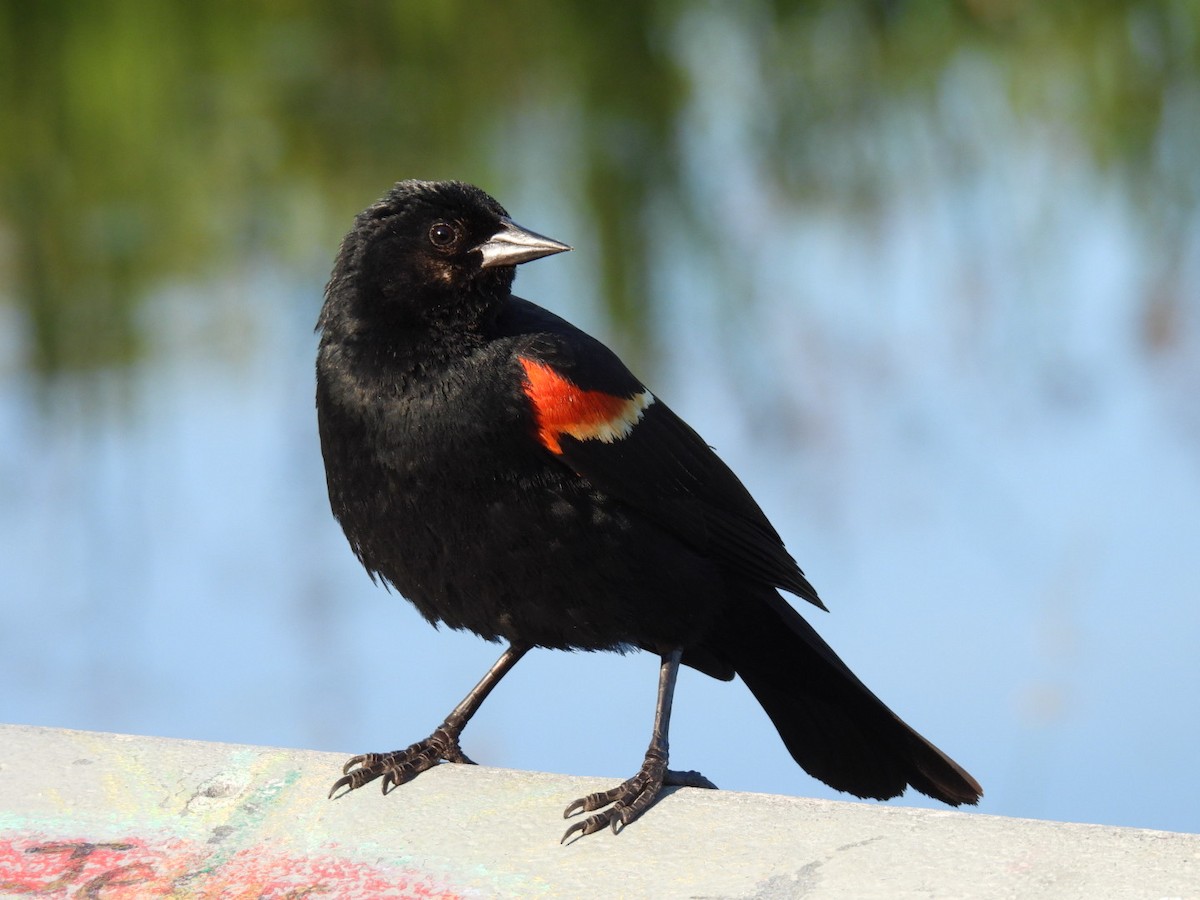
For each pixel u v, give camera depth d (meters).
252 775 5.22
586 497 6.07
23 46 11.89
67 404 12.28
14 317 12.44
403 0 11.91
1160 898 4.07
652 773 5.34
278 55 12.09
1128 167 12.61
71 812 5.00
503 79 12.12
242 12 12.02
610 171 12.08
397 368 6.05
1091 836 4.38
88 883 4.67
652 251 12.13
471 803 5.04
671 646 6.35
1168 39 12.52
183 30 12.02
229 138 12.19
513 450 5.95
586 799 4.94
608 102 12.09
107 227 12.37
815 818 4.65
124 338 12.41
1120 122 12.58
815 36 12.45
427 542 6.09
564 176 12.14
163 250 12.39
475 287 6.16
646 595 6.20
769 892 4.34
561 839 4.78
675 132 12.12
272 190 12.22
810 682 6.71
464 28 12.02
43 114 12.04
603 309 12.12
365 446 6.07
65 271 12.35
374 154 12.15
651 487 6.20
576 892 4.48
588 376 6.16
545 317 6.51
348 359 6.17
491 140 12.16
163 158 12.20
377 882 4.62
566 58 12.11
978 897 4.17
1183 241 12.42
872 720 6.54
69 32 11.97
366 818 4.96
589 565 6.10
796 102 12.49
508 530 6.00
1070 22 12.59
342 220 12.23
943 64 12.67
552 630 6.22
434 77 12.06
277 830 4.93
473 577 6.11
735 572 6.58
